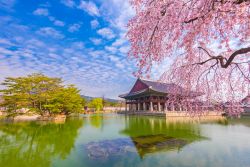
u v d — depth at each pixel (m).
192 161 7.50
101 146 10.14
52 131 15.94
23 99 24.53
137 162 7.49
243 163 7.18
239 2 2.76
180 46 3.93
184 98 5.02
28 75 26.05
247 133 13.59
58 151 9.30
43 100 26.12
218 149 9.14
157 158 7.93
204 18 3.14
